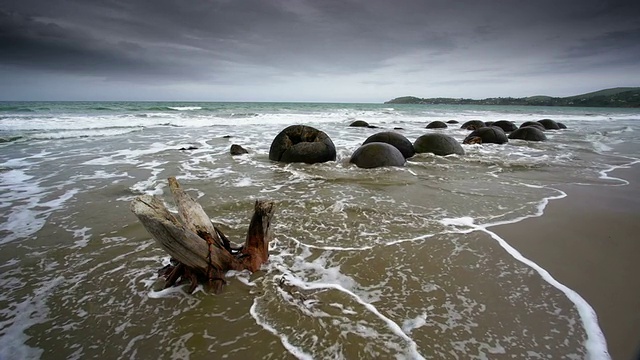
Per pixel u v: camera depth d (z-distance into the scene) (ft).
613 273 11.51
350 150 39.29
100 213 17.16
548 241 13.85
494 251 12.94
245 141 47.29
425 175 26.53
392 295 10.12
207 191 21.49
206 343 8.25
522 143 48.26
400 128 71.51
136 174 25.94
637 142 50.78
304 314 9.24
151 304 9.75
